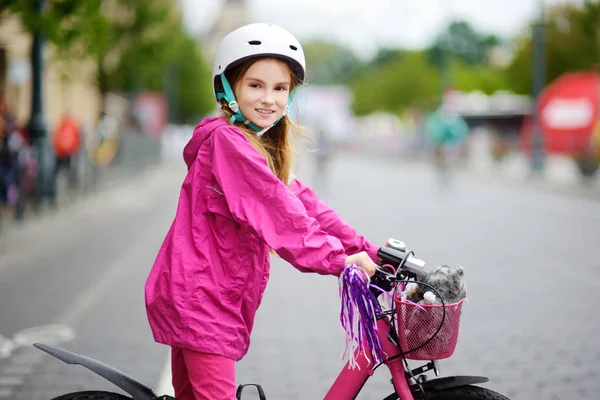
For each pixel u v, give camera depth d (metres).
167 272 2.38
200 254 2.38
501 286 7.30
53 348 2.53
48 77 22.11
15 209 12.88
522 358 4.98
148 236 11.20
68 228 12.02
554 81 33.31
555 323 5.87
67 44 11.30
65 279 7.86
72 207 15.04
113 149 20.53
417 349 2.34
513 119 36.19
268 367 4.84
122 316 6.25
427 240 10.50
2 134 13.37
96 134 19.77
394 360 2.48
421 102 48.00
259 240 2.44
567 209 15.06
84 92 27.77
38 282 7.70
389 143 45.66
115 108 30.44
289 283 7.67
